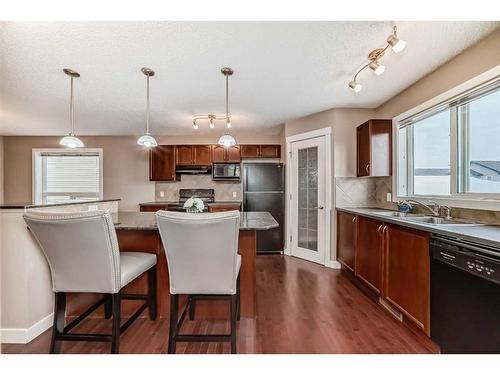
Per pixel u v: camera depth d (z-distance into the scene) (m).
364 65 2.47
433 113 2.74
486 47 2.04
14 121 4.37
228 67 2.51
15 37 1.96
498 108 2.05
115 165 5.56
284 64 2.45
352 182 3.83
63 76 2.68
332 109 3.84
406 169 3.26
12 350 1.88
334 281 3.26
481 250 1.42
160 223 1.65
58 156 5.62
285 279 3.34
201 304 2.37
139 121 4.45
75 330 2.16
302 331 2.12
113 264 1.70
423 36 2.01
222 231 1.63
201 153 5.42
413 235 2.01
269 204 4.75
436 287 1.77
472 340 1.49
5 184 5.45
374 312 2.44
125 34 1.94
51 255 1.70
